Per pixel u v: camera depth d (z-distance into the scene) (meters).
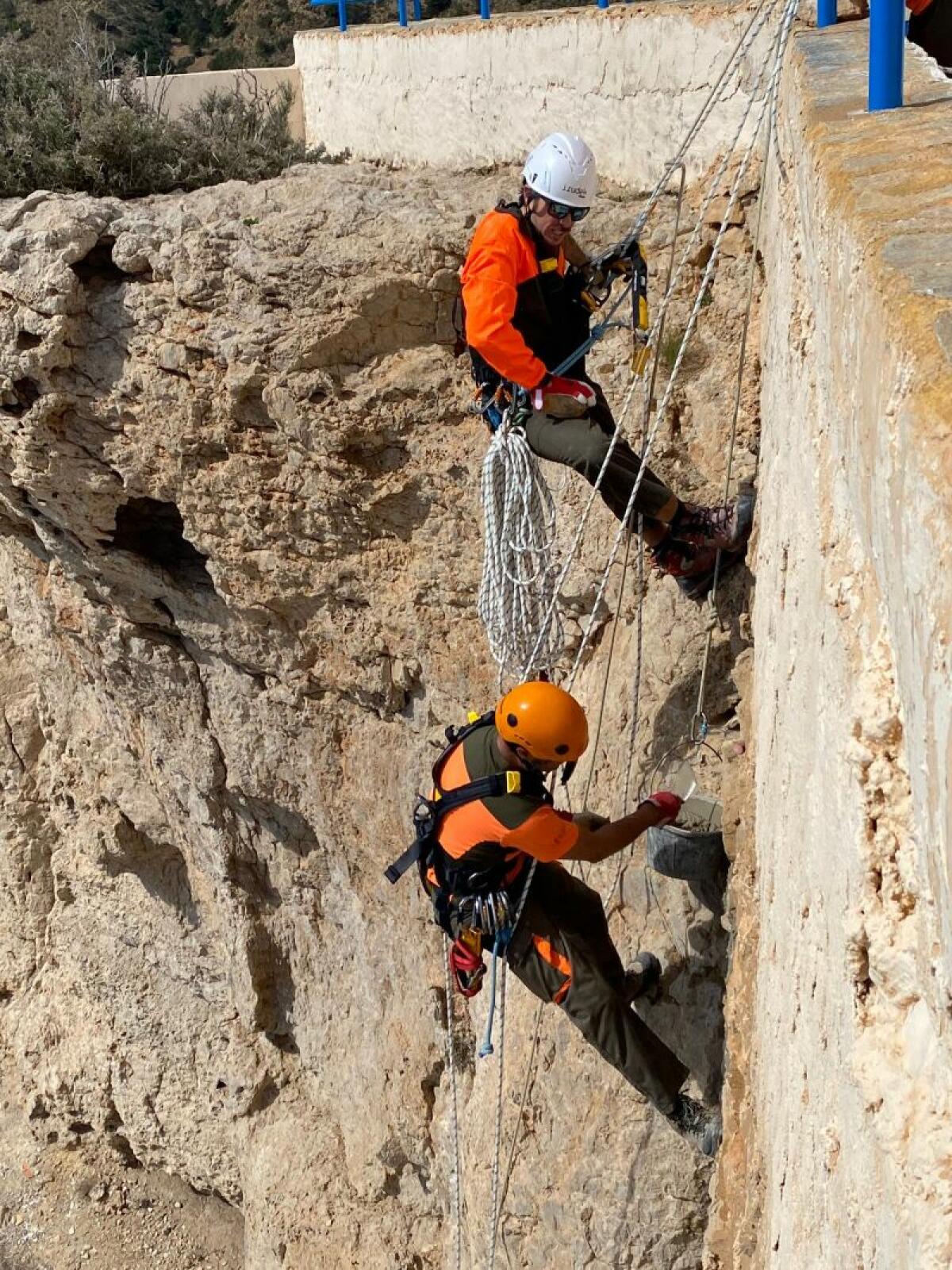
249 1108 11.41
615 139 6.89
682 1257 5.93
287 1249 10.65
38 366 7.96
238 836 10.52
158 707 10.09
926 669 1.26
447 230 7.05
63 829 12.56
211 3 32.31
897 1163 1.42
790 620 3.07
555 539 5.30
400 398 7.40
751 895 4.39
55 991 13.20
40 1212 12.90
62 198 8.02
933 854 1.30
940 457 1.21
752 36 4.23
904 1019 1.51
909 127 2.56
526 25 7.57
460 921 4.88
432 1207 9.88
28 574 10.31
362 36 9.85
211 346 7.60
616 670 6.37
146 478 8.32
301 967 10.68
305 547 8.15
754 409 5.84
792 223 3.42
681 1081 5.23
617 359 6.39
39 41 10.90
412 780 8.75
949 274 1.56
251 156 9.66
